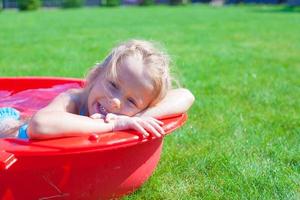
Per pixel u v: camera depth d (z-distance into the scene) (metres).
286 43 8.85
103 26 12.74
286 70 5.72
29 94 3.18
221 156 2.75
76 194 1.87
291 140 3.07
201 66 5.87
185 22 14.40
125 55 2.09
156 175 2.49
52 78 3.26
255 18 16.28
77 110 2.26
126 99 2.07
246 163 2.68
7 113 2.76
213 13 19.81
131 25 13.10
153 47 2.21
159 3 32.66
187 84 4.70
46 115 1.79
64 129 1.77
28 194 1.80
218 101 4.04
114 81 2.07
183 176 2.52
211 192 2.32
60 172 1.79
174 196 2.29
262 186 2.39
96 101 2.13
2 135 2.43
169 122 2.02
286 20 15.25
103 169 1.88
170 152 2.83
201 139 3.07
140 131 1.82
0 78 3.27
